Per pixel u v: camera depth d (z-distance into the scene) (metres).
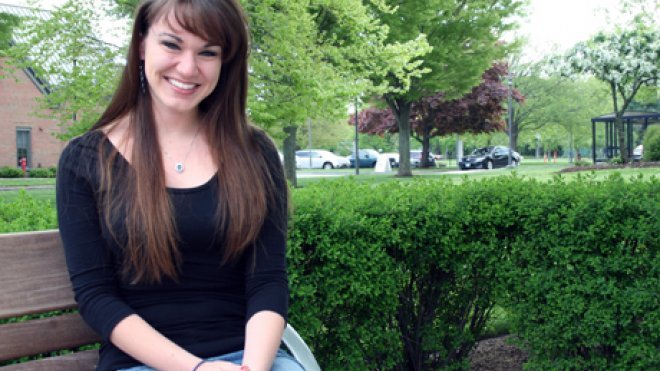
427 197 3.23
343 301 2.77
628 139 30.16
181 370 1.64
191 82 1.84
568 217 3.05
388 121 36.12
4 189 19.03
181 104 1.85
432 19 20.03
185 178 1.84
